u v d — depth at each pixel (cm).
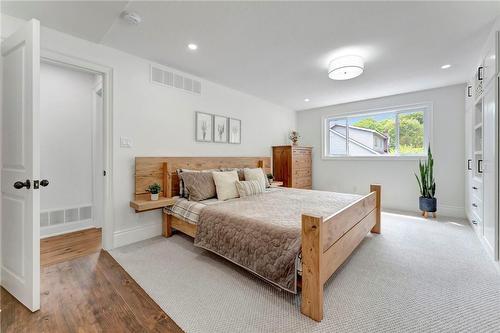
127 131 269
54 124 310
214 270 208
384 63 289
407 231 310
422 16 196
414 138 427
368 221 265
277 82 366
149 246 263
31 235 150
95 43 243
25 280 156
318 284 142
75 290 176
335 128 526
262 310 153
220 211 224
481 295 167
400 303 159
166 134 306
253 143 448
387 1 178
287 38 232
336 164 514
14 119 165
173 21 204
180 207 272
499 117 202
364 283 184
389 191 449
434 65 296
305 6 184
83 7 184
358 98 458
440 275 195
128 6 183
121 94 263
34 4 178
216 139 372
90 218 339
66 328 137
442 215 391
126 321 143
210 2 179
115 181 260
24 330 135
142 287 181
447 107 385
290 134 540
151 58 281
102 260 229
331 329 136
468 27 211
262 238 177
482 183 250
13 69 167
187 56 276
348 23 206
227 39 235
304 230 146
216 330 136
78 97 330
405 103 423
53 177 308
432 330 134
